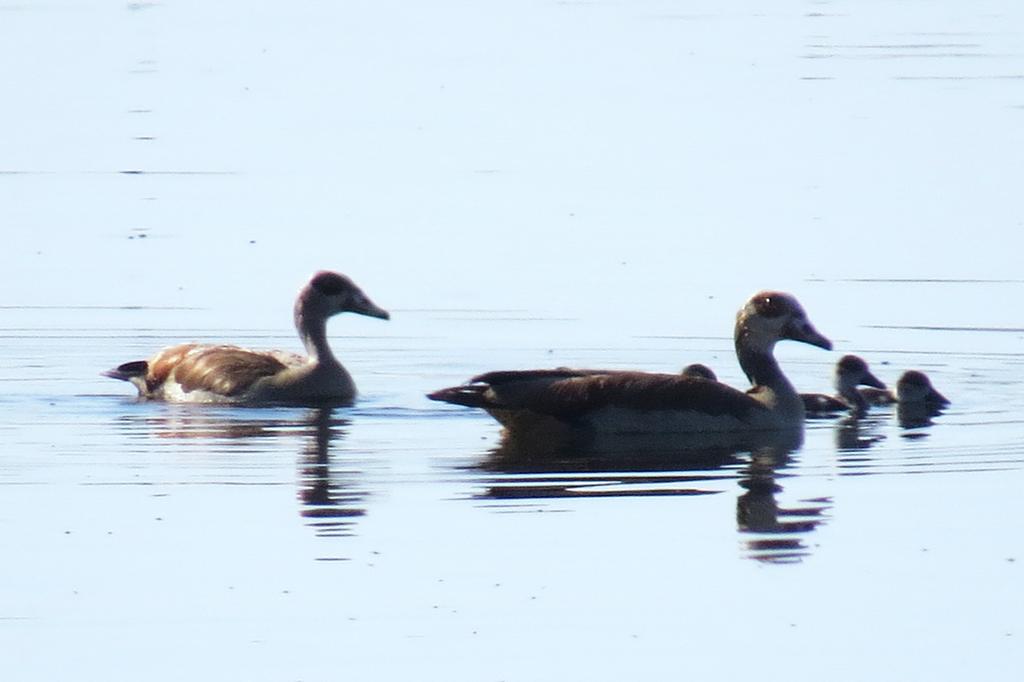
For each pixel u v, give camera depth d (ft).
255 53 159.84
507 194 110.73
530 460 64.59
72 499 59.72
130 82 146.61
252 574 52.44
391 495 59.98
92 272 94.94
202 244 100.27
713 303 90.17
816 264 96.22
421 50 161.48
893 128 127.13
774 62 153.89
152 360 77.25
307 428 69.87
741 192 110.52
